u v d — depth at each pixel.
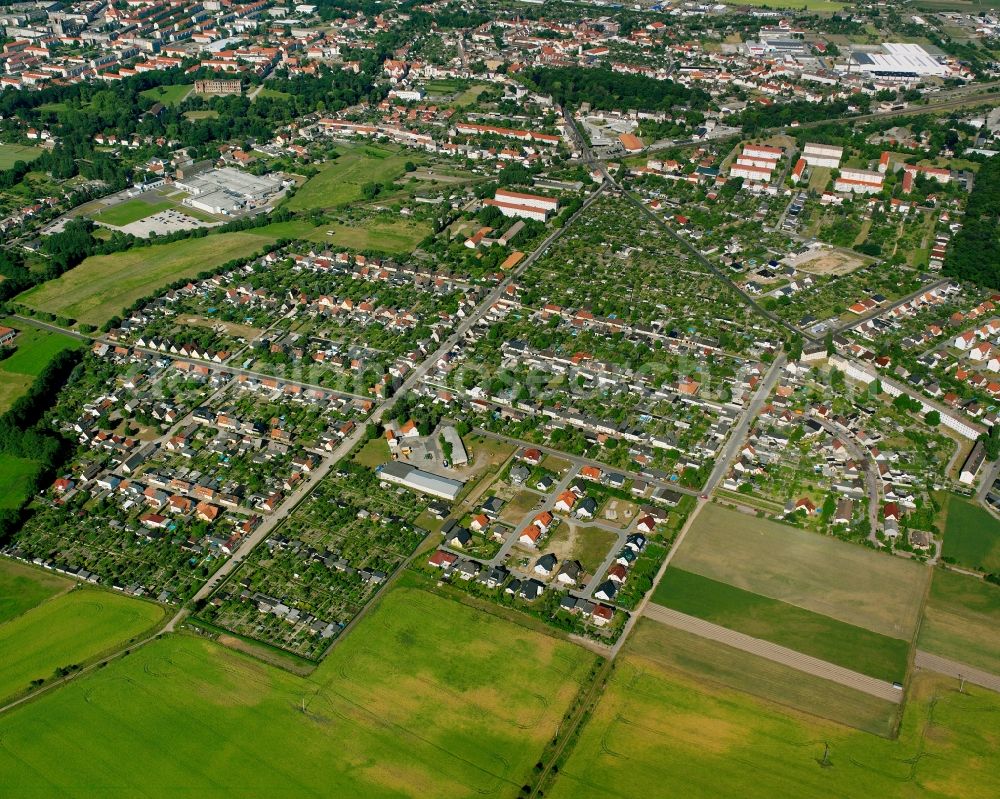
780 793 196.88
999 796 196.75
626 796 196.12
